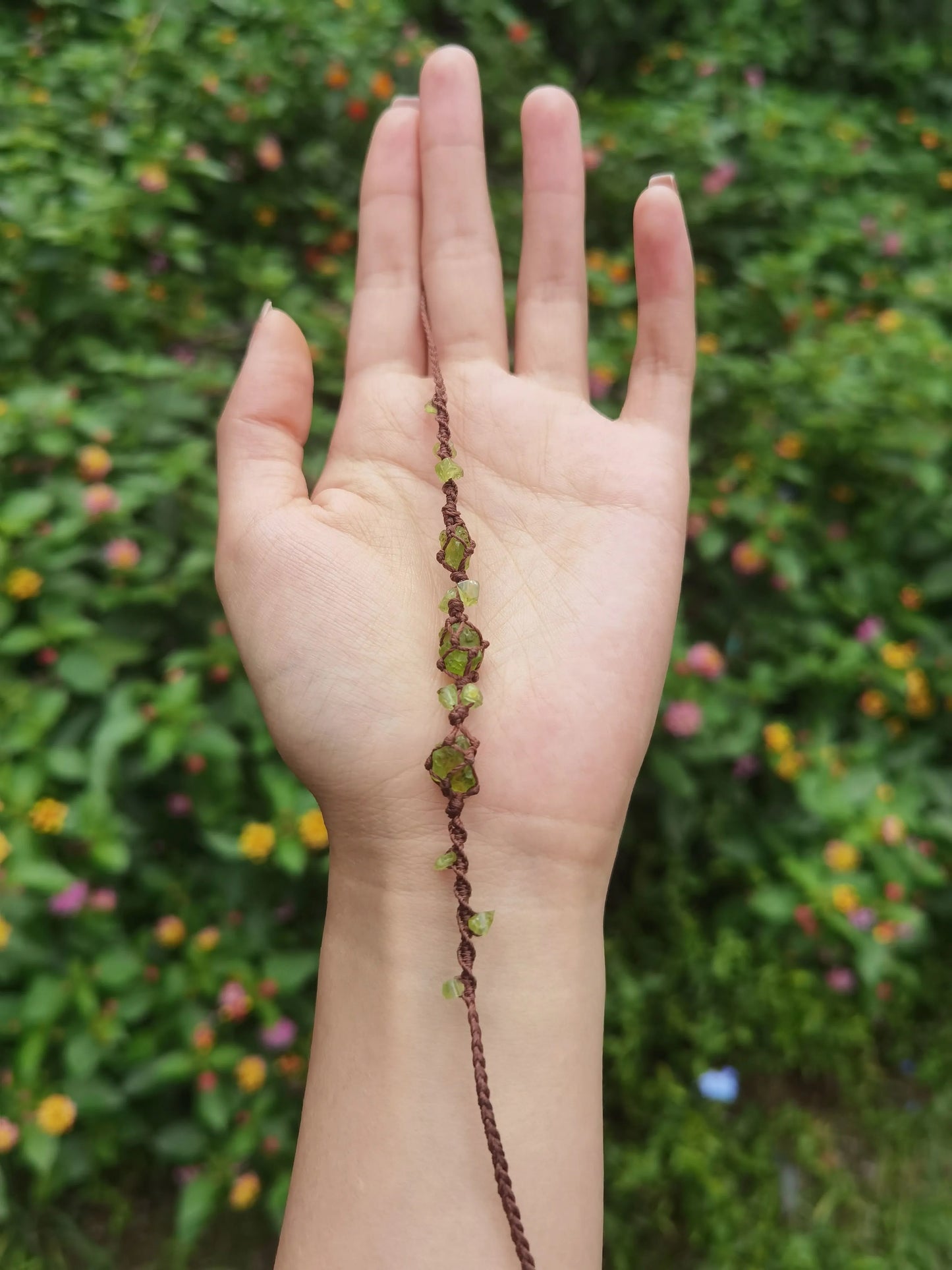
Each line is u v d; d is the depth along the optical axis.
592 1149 0.16
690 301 0.21
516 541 0.20
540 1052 0.16
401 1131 0.16
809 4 0.50
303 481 0.20
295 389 0.20
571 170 0.23
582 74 0.50
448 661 0.18
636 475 0.20
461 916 0.16
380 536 0.19
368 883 0.18
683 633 0.30
